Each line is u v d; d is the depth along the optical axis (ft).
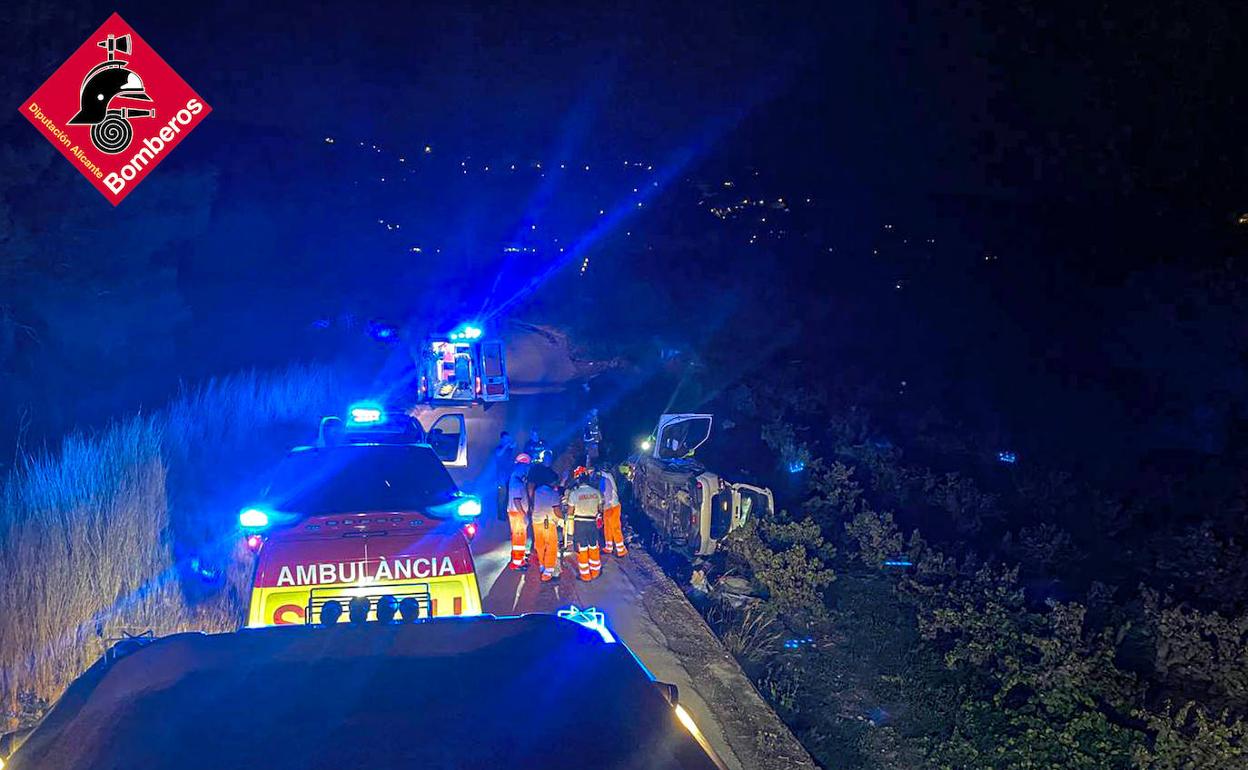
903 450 53.06
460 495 24.47
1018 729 22.79
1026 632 26.63
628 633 27.25
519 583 31.81
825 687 25.40
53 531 24.98
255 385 56.39
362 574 22.16
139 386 59.93
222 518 34.63
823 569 33.53
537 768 8.68
